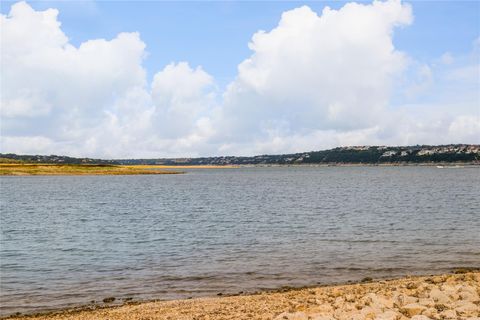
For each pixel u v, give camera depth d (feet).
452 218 168.86
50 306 65.21
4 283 79.36
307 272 84.53
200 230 147.23
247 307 57.06
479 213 185.16
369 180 561.02
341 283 76.13
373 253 101.81
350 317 42.83
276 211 205.57
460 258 95.14
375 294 54.90
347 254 101.09
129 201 276.21
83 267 92.43
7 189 410.11
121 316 56.29
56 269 90.74
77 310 62.39
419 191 338.13
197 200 279.49
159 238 131.44
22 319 58.49
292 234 133.90
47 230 151.74
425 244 112.68
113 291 73.36
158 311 57.82
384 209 207.31
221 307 58.49
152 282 79.00
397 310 46.06
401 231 136.26
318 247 110.63
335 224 156.04
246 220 173.47
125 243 123.34
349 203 242.78
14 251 112.27
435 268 86.28
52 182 553.23
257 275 82.74
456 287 56.75
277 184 487.20
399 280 73.31
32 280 81.51
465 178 594.24
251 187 431.43
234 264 92.73
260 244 116.98
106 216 195.42
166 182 563.89
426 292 55.21
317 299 58.39
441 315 42.27
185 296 69.56
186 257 101.65
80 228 156.35
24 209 229.66
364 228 144.46
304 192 346.74
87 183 532.73
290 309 51.21
